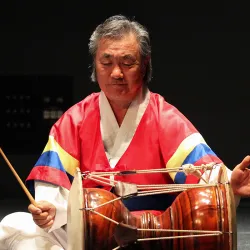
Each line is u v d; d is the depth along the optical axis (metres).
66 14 16.03
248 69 15.94
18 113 16.53
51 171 6.67
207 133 16.14
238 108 16.03
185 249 5.48
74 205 5.50
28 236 6.79
